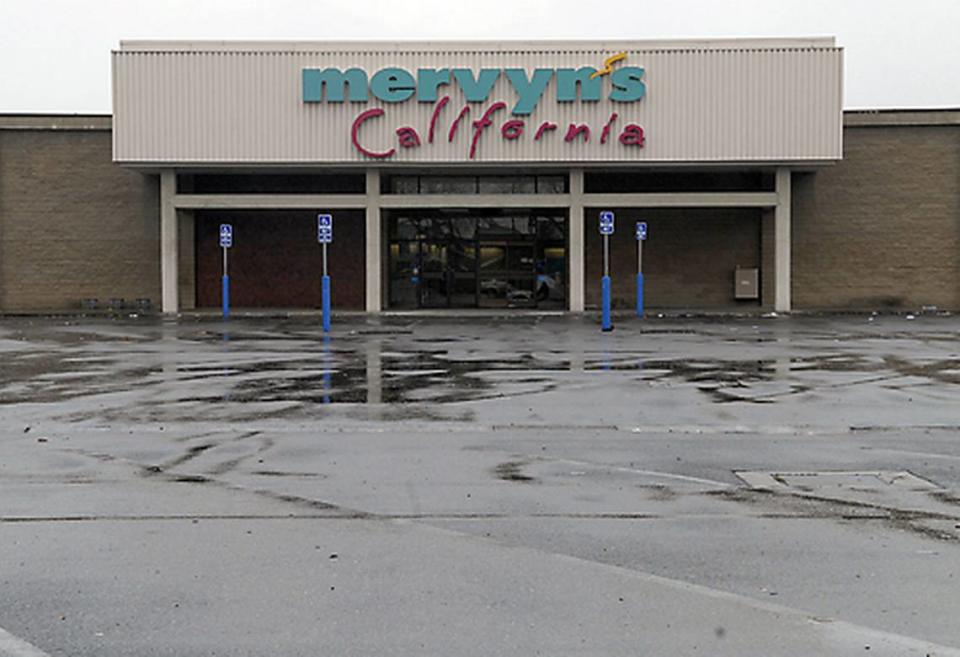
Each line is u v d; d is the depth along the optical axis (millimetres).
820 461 10086
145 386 15594
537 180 36594
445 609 5848
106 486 8977
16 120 36000
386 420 12469
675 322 30359
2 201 36312
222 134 33406
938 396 14508
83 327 28797
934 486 8969
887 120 35688
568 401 14016
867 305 36062
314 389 15227
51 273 36438
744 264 37031
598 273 37281
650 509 8148
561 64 33094
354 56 33250
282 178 37031
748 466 9844
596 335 25422
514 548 7070
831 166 35812
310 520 7820
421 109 33219
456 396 14477
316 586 6250
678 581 6348
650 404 13758
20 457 10281
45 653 5215
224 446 10844
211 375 17000
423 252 38000
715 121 33000
